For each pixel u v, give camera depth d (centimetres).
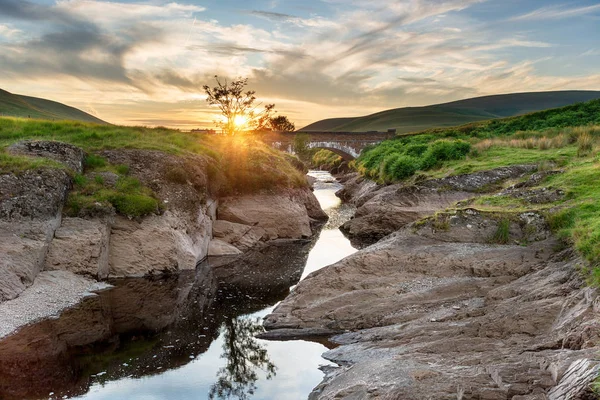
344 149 8312
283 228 3269
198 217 2738
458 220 2006
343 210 4647
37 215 2086
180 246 2466
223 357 1455
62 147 2602
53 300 1850
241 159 3509
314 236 3406
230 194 3281
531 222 1933
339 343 1460
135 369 1376
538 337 1123
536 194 2281
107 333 1628
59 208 2217
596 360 827
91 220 2281
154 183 2683
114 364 1405
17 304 1748
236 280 2289
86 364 1400
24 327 1620
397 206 3388
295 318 1620
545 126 5731
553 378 862
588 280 1242
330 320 1569
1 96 14462
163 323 1736
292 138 8244
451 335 1247
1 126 3288
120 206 2403
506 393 838
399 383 950
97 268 2148
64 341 1541
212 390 1252
